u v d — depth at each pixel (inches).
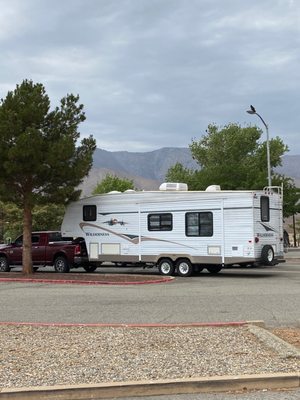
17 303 526.0
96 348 306.0
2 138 816.9
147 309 476.1
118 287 676.7
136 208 878.4
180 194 839.1
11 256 987.9
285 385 242.8
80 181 876.6
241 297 553.6
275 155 2004.2
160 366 265.0
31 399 227.8
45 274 873.5
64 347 309.7
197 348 302.7
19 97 828.6
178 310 467.8
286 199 1807.3
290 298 542.0
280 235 827.4
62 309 481.7
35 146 797.2
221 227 799.1
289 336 339.9
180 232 835.4
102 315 444.5
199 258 815.7
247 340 322.7
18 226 1846.7
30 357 286.8
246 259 776.9
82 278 784.3
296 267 1011.3
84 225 926.4
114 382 238.5
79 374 252.7
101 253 906.1
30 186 855.7
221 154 2143.2
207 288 648.4
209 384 239.0
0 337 340.8
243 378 241.4
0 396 226.1
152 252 859.4
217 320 414.0
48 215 1721.2
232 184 1792.6
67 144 812.6
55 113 856.3
